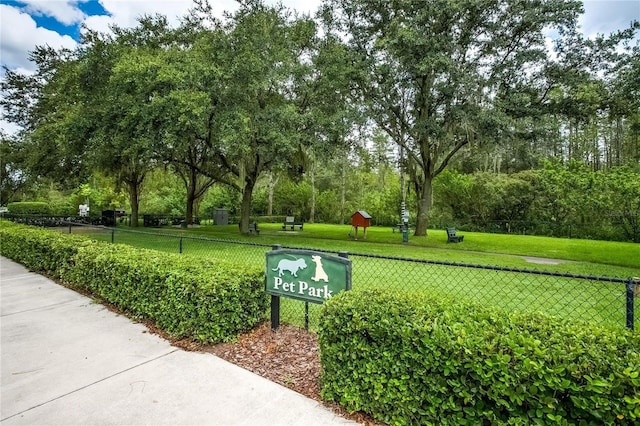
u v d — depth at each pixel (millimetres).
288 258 3553
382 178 35094
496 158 27125
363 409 2312
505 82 13406
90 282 5266
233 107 11570
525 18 12336
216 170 18453
